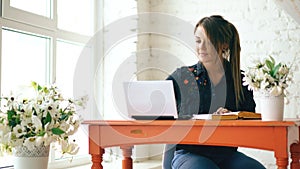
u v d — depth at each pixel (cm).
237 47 312
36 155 276
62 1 441
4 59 365
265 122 254
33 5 397
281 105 278
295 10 406
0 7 351
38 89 289
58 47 432
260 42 464
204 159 289
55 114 280
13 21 363
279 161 254
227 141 263
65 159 420
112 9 481
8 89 369
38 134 271
